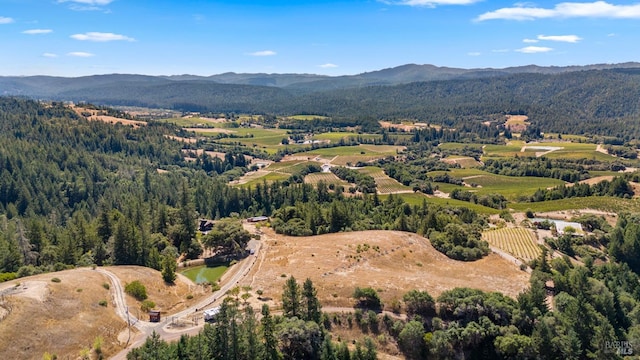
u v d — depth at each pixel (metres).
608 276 149.62
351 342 104.06
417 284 124.38
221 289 121.25
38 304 88.94
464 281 131.25
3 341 77.44
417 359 102.44
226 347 86.00
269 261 141.50
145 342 85.19
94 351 84.69
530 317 107.44
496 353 103.00
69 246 147.50
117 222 161.50
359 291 113.12
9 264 134.50
